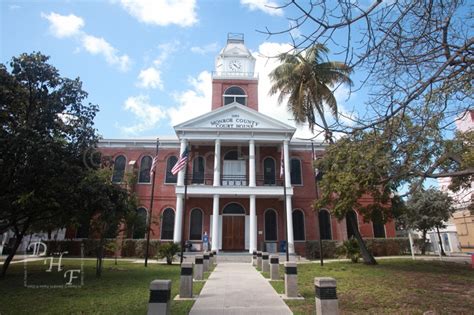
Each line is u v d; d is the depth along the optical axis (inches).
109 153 1123.9
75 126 527.5
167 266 699.4
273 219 1064.8
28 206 454.9
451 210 1087.6
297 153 1148.5
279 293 358.0
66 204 468.1
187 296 337.1
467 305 293.9
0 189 439.2
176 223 944.9
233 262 834.2
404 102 160.4
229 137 1018.1
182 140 1018.1
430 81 150.1
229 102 1243.8
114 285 426.9
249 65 1291.8
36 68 475.5
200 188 953.5
